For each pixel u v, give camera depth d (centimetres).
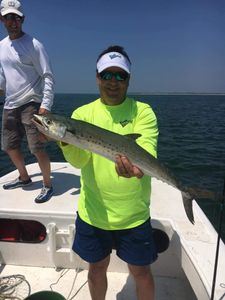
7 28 364
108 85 225
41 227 333
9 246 331
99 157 228
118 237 236
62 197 368
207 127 2075
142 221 230
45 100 373
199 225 294
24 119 374
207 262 239
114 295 295
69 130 219
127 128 232
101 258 240
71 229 313
